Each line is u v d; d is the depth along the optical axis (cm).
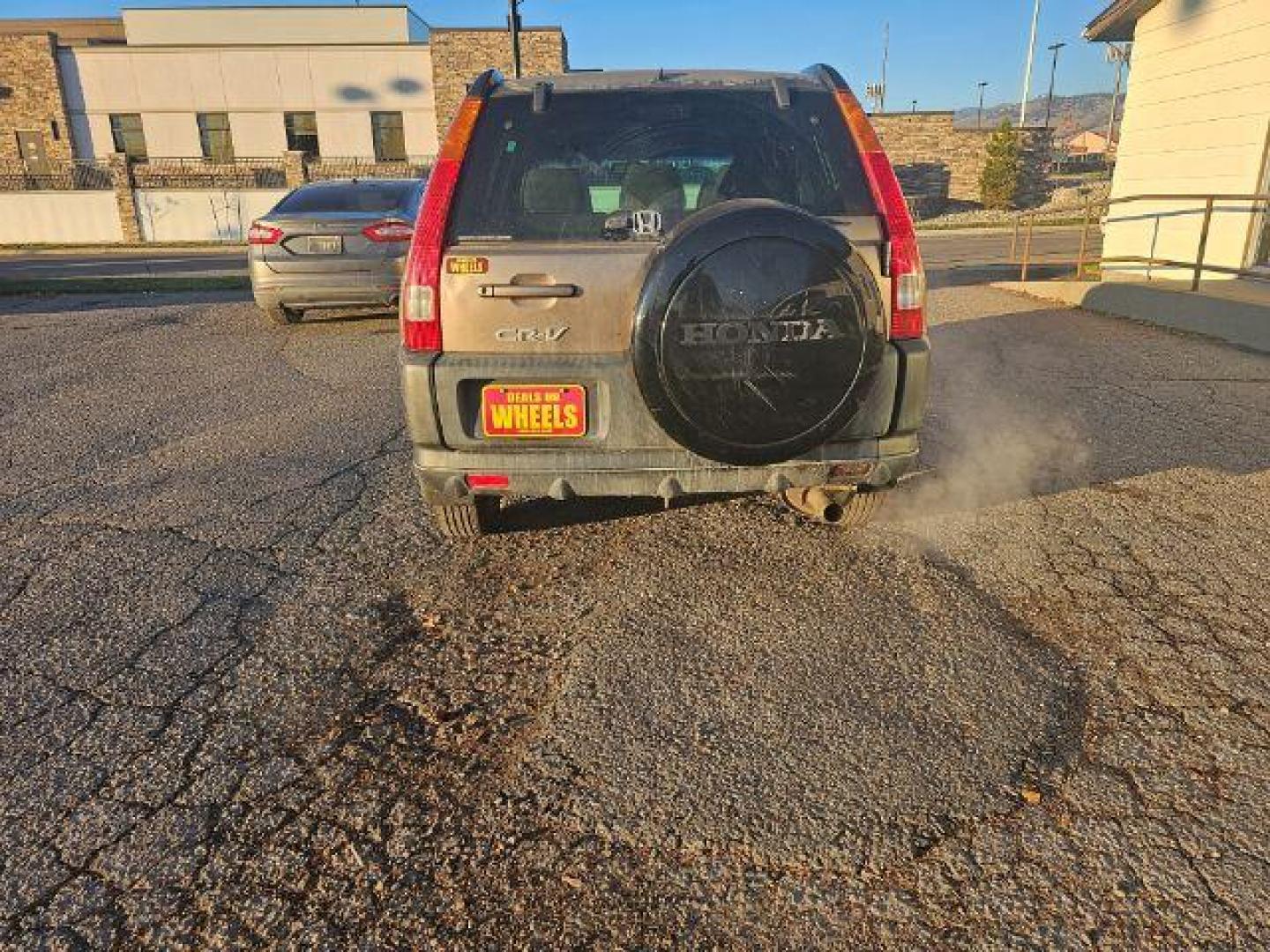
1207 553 361
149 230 3353
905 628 306
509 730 256
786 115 338
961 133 3884
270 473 470
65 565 361
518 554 369
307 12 3666
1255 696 266
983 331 895
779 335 272
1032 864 205
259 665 290
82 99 3488
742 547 371
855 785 230
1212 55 1048
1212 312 822
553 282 293
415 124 3584
